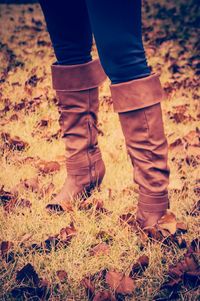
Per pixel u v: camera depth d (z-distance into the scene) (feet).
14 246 6.02
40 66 15.53
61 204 6.85
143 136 5.50
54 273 5.58
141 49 5.23
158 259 5.70
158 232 5.98
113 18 4.86
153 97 5.27
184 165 8.44
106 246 5.96
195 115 11.08
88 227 6.40
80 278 5.46
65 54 6.12
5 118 10.77
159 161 5.67
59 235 6.27
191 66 15.58
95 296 5.07
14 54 17.47
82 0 5.77
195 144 9.34
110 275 5.39
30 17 27.50
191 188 7.57
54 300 5.15
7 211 6.95
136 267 5.56
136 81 5.17
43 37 21.34
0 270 5.63
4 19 26.63
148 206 5.95
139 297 5.13
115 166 8.29
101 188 7.57
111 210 6.90
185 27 23.08
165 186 5.88
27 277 5.42
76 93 6.31
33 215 6.75
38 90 12.78
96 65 6.24
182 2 31.27
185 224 6.37
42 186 7.79
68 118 6.55
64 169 8.29
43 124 10.39
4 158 8.59
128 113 5.41
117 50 5.02
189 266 5.46
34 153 9.02
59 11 5.79
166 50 18.22
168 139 9.67
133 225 6.36
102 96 12.07
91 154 6.82
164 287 5.22
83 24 5.94
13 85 13.39
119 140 9.49
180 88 13.15
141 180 5.85
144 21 25.48
